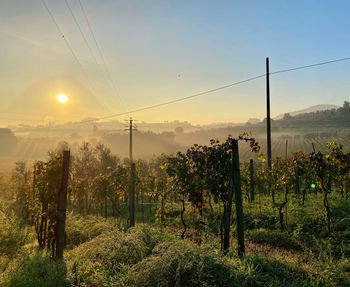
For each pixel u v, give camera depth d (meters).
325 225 8.77
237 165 6.73
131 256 6.12
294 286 4.69
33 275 5.54
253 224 10.12
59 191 7.18
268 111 20.22
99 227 9.05
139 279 4.97
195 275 4.77
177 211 12.74
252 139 6.89
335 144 9.27
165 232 8.03
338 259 6.46
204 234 8.80
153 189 17.39
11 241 8.23
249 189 13.52
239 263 5.48
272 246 7.86
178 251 5.38
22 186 14.74
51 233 7.73
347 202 10.48
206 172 7.11
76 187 16.75
